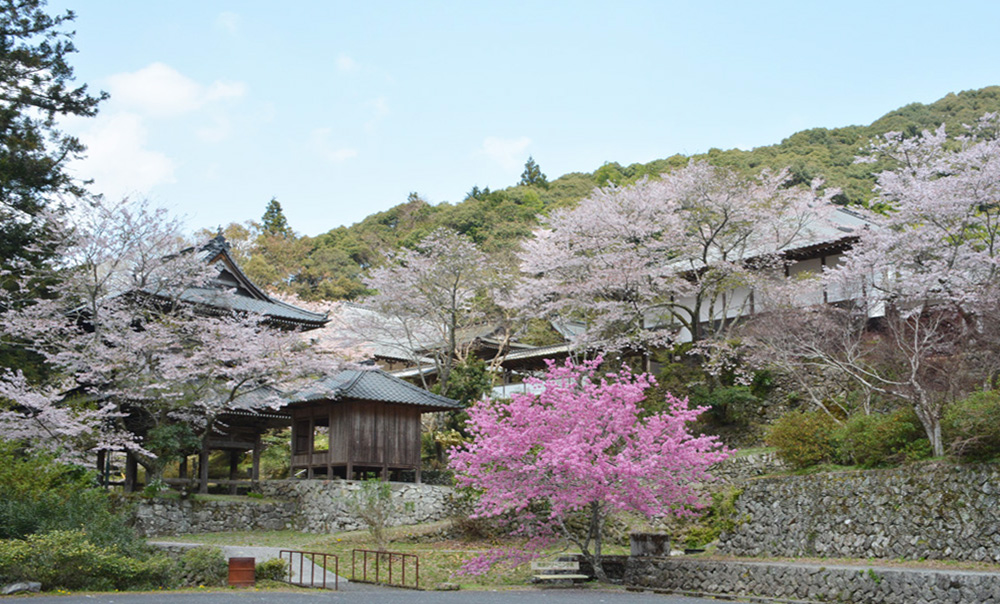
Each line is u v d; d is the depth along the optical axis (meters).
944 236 20.25
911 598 11.32
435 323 30.30
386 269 29.39
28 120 22.89
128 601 11.10
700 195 25.72
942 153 21.98
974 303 17.73
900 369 18.41
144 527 19.52
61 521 14.41
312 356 22.23
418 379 34.59
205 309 23.80
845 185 44.50
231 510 21.31
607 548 19.45
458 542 19.97
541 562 17.00
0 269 21.00
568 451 14.02
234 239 58.38
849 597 12.08
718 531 18.62
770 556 16.17
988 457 13.73
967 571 11.51
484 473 15.56
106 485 22.03
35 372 22.00
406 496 22.27
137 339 20.09
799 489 16.28
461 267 28.53
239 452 29.17
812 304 23.36
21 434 19.11
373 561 17.19
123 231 20.69
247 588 13.93
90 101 24.00
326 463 23.05
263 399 22.92
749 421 25.28
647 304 27.75
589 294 27.55
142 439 22.20
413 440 24.05
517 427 15.79
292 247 59.72
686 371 27.41
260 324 25.59
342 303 37.12
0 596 11.27
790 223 27.12
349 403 22.77
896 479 14.72
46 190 22.98
